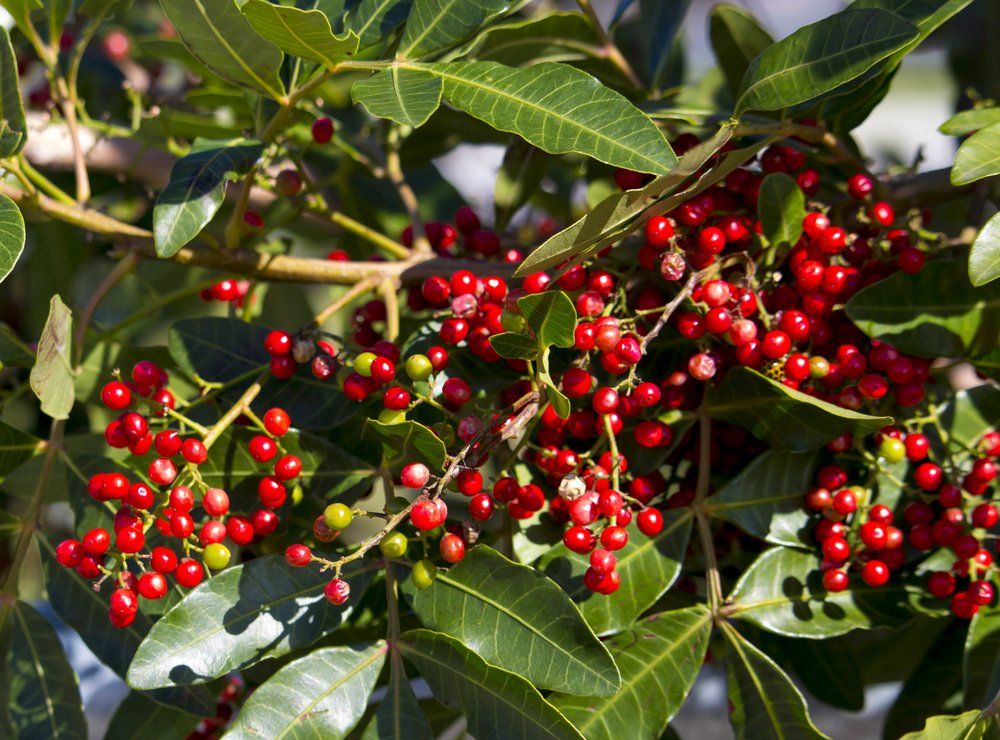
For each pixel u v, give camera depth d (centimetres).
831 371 44
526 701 41
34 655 45
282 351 45
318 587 43
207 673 41
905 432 46
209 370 45
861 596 44
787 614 44
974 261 41
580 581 43
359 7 45
